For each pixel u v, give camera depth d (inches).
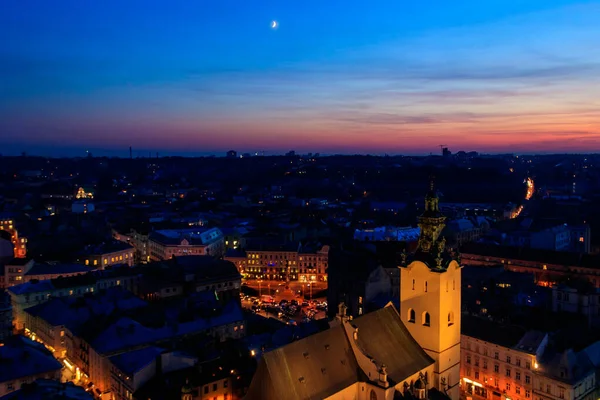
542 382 4589.1
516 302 6530.5
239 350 5236.2
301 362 3275.1
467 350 5201.8
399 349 3764.8
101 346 5428.2
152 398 4493.1
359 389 3486.7
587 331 5349.4
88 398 4082.2
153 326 6038.4
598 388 4682.6
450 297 3885.3
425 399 3563.0
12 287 7770.7
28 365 4822.8
